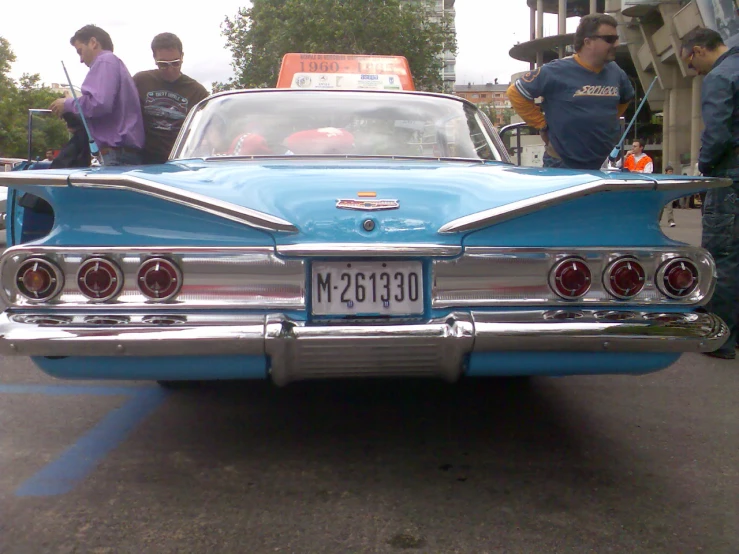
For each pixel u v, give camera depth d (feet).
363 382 13.79
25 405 12.67
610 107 16.78
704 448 10.75
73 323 8.04
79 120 16.34
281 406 12.55
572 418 12.07
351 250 8.24
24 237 14.56
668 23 92.53
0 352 8.02
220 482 9.46
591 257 8.54
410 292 8.51
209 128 12.57
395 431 11.37
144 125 18.47
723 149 15.30
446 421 11.84
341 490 9.22
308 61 33.86
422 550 7.74
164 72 18.49
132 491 9.18
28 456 10.33
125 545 7.85
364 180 9.02
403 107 13.04
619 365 8.74
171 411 12.32
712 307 16.10
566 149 16.85
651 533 8.13
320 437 11.09
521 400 12.98
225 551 7.72
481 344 8.26
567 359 8.60
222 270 8.26
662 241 8.74
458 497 9.03
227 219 8.20
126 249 8.16
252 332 8.08
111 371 8.46
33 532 8.13
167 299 8.21
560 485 9.40
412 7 120.06
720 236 15.81
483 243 8.45
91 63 17.16
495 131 13.55
